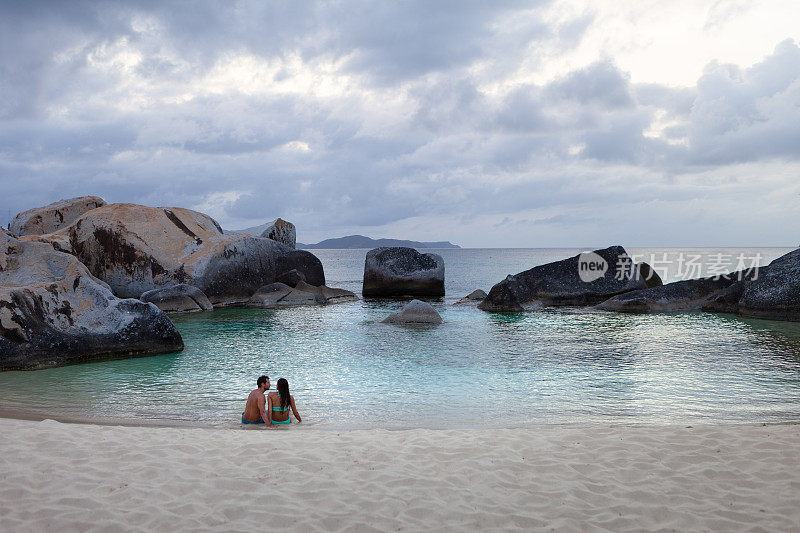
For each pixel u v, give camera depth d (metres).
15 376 12.40
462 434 7.39
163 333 15.30
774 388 10.82
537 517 4.69
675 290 25.38
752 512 4.76
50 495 5.03
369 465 5.98
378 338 17.73
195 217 31.12
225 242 28.59
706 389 10.77
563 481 5.51
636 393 10.52
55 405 9.81
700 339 17.12
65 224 33.38
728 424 8.35
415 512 4.77
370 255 34.81
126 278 26.89
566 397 10.24
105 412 9.34
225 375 12.48
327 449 6.61
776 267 22.61
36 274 16.91
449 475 5.68
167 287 25.16
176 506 4.83
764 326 19.91
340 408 9.55
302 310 26.22
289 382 11.68
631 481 5.51
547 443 6.84
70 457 6.15
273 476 5.61
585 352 15.06
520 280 27.72
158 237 27.81
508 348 15.78
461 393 10.62
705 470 5.78
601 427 8.05
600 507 4.90
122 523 4.49
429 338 17.69
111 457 6.18
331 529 4.46
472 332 18.95
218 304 27.69
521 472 5.77
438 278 34.28
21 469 5.68
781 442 6.69
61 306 14.48
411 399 10.17
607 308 25.19
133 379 12.06
